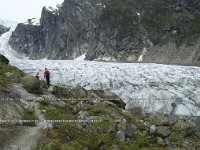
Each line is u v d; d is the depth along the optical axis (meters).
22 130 17.14
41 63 125.94
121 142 17.22
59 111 21.83
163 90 79.00
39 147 15.11
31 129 17.38
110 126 18.20
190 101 73.75
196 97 76.88
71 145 15.67
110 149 16.25
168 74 97.31
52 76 93.44
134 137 18.19
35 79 26.02
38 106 21.94
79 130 17.95
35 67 109.50
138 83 84.88
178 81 87.00
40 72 95.06
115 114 23.39
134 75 94.44
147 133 19.22
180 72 101.00
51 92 27.44
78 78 91.06
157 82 85.56
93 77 91.31
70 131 17.39
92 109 23.48
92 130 18.27
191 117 42.09
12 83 25.58
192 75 96.19
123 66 114.38
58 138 16.28
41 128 17.62
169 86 82.56
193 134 20.28
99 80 88.38
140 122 21.81
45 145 15.28
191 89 81.12
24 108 20.84
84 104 25.23
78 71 99.31
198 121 33.16
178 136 19.20
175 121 21.41
